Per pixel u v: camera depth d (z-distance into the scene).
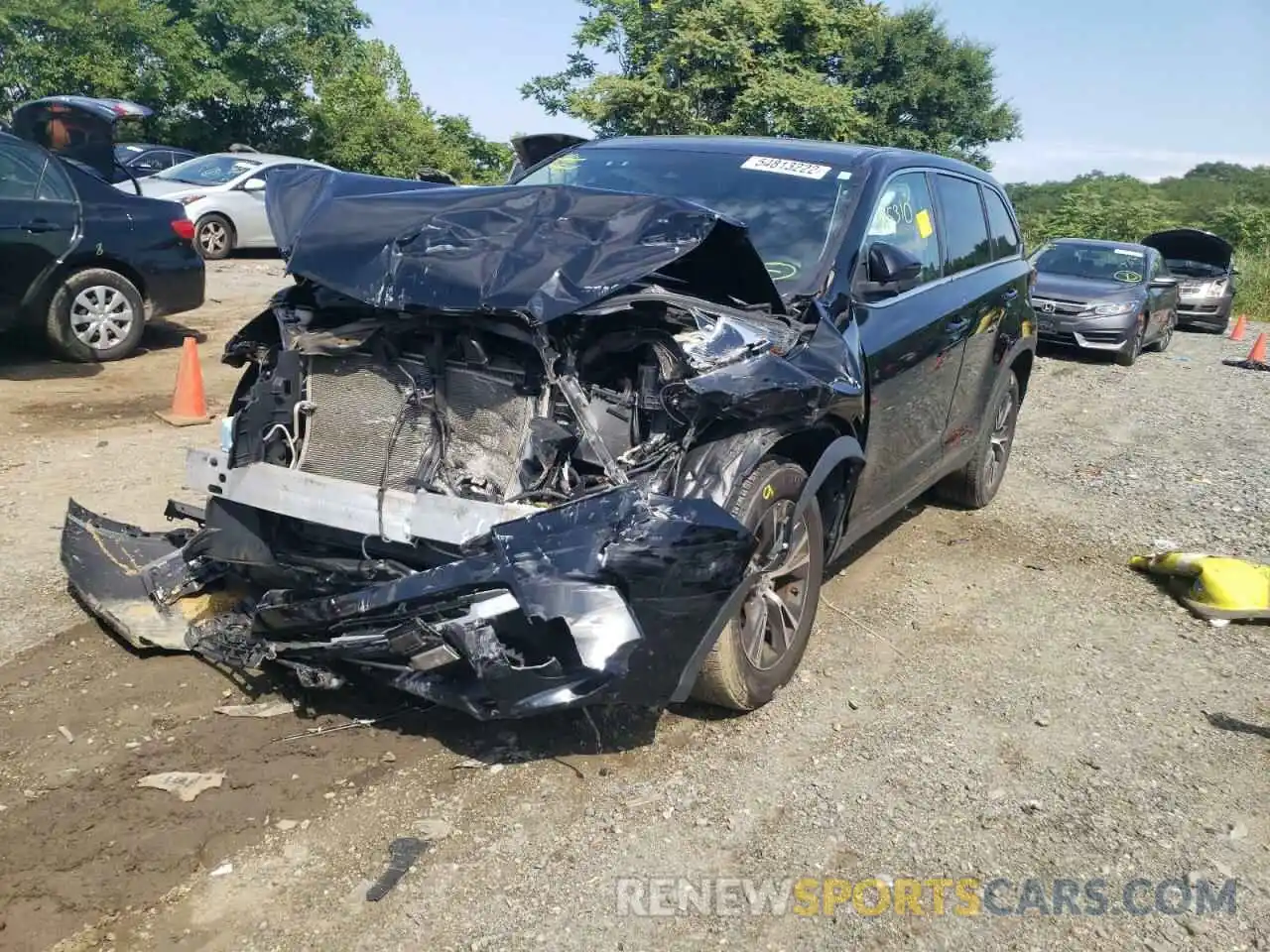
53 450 6.71
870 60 32.62
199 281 9.96
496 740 3.70
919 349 4.86
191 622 4.19
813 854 3.23
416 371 3.59
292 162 18.47
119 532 4.53
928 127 34.12
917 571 5.67
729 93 25.30
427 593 3.17
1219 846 3.40
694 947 2.82
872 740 3.89
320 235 3.71
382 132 32.06
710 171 5.01
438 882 3.00
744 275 3.87
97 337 9.27
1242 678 4.61
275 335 4.04
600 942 2.82
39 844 3.05
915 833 3.37
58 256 8.85
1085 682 4.48
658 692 3.26
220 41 33.06
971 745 3.91
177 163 21.27
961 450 6.05
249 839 3.13
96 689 3.89
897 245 4.96
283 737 3.66
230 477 3.77
